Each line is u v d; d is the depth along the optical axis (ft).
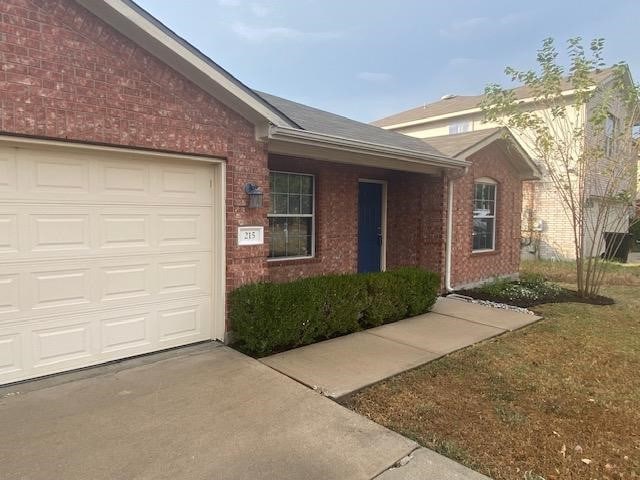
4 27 11.09
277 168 22.97
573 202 28.58
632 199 28.48
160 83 14.07
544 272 38.93
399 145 25.66
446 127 59.98
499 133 30.63
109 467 8.62
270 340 15.43
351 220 27.30
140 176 14.44
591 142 29.86
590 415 11.91
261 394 12.16
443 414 11.71
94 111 12.70
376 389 13.12
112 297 14.05
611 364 16.05
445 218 28.07
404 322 21.11
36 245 12.48
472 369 15.10
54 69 11.94
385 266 30.78
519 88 48.32
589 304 26.61
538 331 20.29
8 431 9.86
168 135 14.32
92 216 13.47
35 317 12.58
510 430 10.94
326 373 13.89
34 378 12.65
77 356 13.44
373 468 8.86
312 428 10.39
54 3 11.87
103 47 12.82
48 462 8.72
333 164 25.94
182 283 15.70
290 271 23.95
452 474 8.79
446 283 28.22
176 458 9.00
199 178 15.92
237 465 8.81
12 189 12.00
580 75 26.02
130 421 10.46
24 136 11.50
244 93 15.35
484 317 22.30
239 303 15.69
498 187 33.12
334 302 17.87
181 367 13.96
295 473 8.59
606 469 9.34
